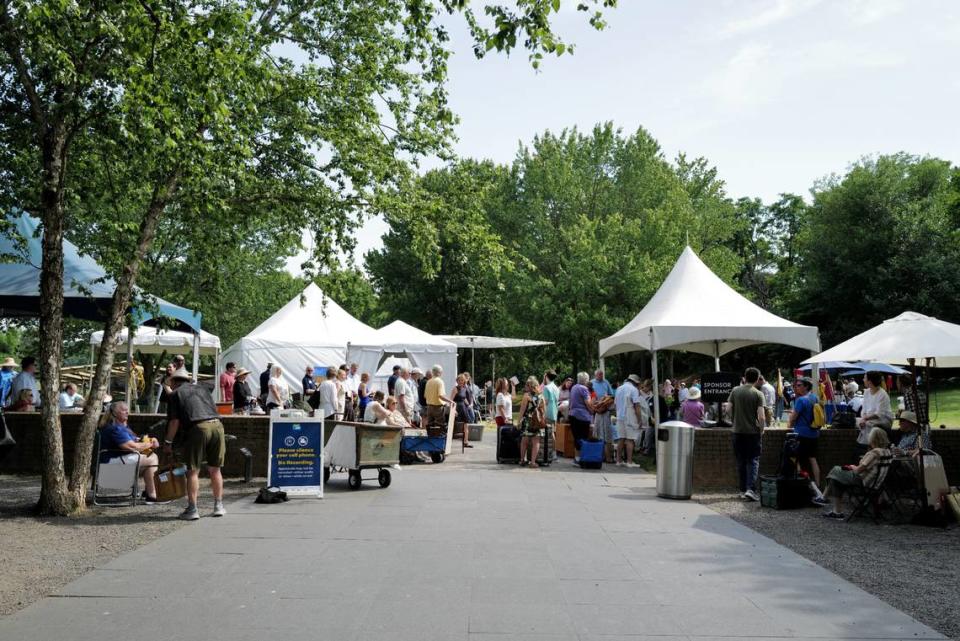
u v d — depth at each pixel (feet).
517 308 151.94
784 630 17.75
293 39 40.75
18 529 29.12
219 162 34.88
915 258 162.91
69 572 22.53
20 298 37.47
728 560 24.93
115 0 26.58
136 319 40.19
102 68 30.60
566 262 144.25
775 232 230.89
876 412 38.99
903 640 17.13
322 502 35.81
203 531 28.78
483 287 173.99
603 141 165.78
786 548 27.20
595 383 59.16
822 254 176.96
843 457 42.68
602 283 142.61
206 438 31.45
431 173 50.11
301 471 36.63
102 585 21.04
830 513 34.04
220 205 38.81
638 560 24.71
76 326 103.55
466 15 32.58
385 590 20.70
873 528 31.63
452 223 43.24
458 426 74.64
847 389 89.40
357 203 41.32
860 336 41.88
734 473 43.14
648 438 61.41
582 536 28.50
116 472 34.53
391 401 53.06
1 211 35.50
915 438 34.35
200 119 31.96
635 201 160.97
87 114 32.09
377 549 25.77
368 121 40.32
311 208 41.39
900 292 165.17
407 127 41.83
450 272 171.83
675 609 19.30
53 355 32.45
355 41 41.24
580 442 51.88
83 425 33.24
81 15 28.19
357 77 40.52
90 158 37.06
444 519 31.50
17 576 22.04
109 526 29.78
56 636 16.80
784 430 43.21
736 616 18.78
